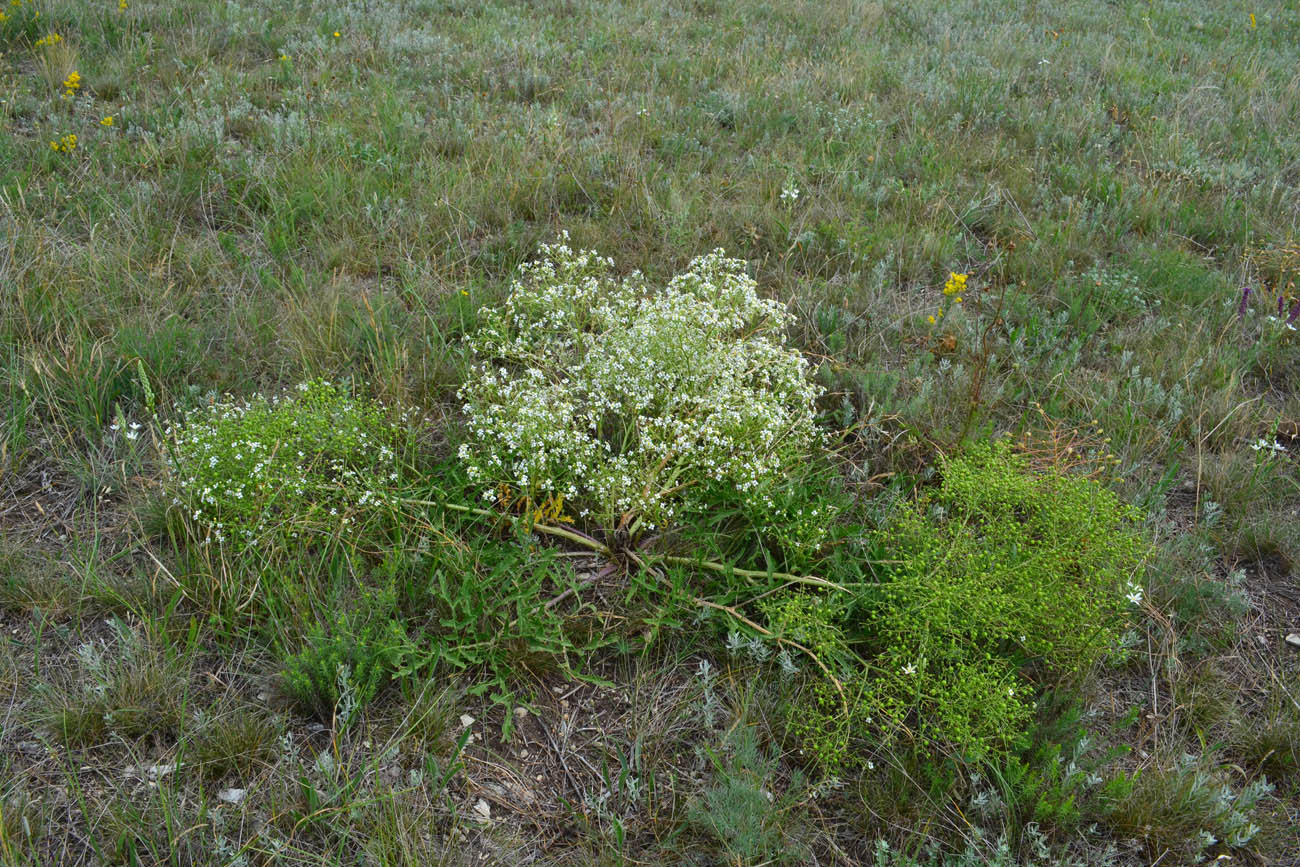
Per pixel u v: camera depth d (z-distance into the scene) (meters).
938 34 10.12
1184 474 4.15
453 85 7.73
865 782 2.82
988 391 4.41
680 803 2.77
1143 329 5.02
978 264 5.74
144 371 3.59
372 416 3.71
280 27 8.52
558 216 5.62
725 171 6.53
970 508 3.48
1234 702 3.19
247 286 4.87
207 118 6.46
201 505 3.36
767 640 3.19
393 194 5.69
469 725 2.96
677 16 10.08
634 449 3.88
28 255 4.62
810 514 3.44
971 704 2.81
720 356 3.95
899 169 6.77
